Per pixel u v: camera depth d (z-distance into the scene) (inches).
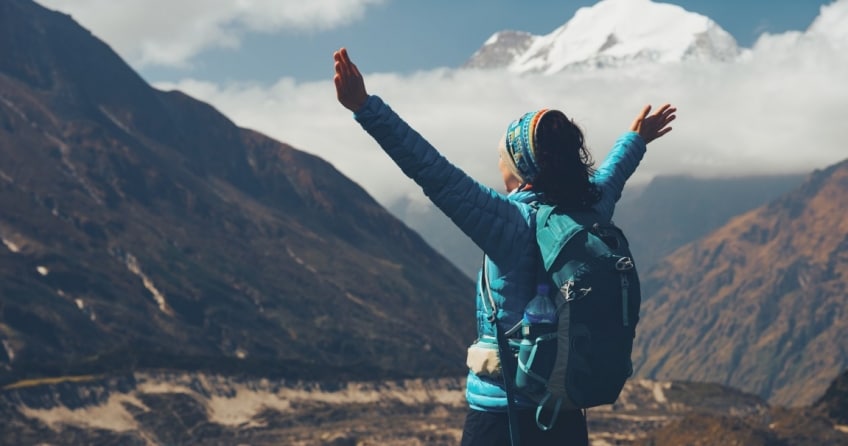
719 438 4997.5
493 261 241.0
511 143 248.7
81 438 6732.3
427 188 239.1
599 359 230.7
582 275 230.5
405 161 238.4
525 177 249.0
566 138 243.3
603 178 278.4
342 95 236.5
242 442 6919.3
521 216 240.4
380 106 237.5
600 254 232.1
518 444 235.8
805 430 5305.1
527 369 232.1
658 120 299.7
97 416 7194.9
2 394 6899.6
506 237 237.9
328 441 6717.5
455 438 6781.5
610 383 233.8
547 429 238.1
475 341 245.1
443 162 239.6
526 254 237.6
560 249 232.2
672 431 5246.1
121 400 7514.8
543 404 235.5
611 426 7549.2
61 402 7160.4
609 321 231.1
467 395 248.1
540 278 237.0
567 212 240.1
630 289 232.7
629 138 295.1
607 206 267.1
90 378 7637.8
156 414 7391.7
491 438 243.1
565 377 230.5
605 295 230.4
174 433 7194.9
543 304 233.3
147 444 6919.3
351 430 7130.9
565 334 230.2
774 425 5452.8
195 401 7775.6
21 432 6545.3
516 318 236.7
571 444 245.3
